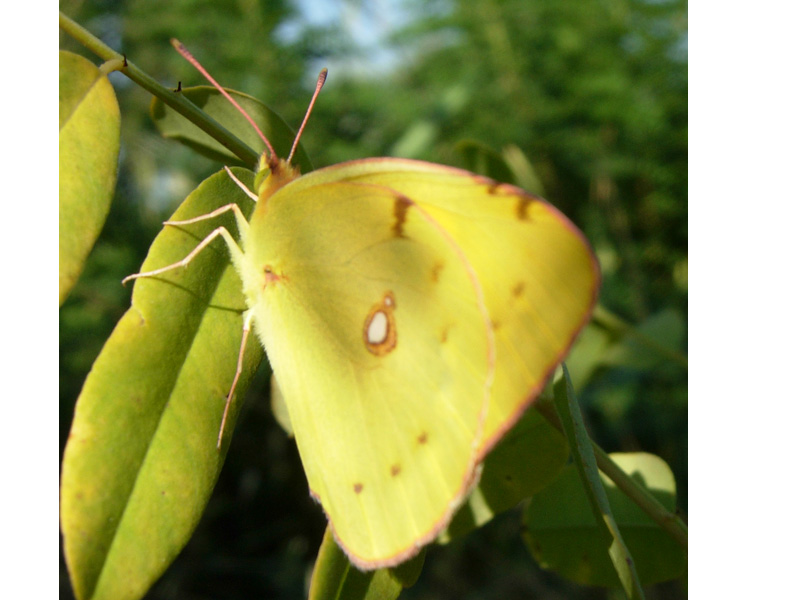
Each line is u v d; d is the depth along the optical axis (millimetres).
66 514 65
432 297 72
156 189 255
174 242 74
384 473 74
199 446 71
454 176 70
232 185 79
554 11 307
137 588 66
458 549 244
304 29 251
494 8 303
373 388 76
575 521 92
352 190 75
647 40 308
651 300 287
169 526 68
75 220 69
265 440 249
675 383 259
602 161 296
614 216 302
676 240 302
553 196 308
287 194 76
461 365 71
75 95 71
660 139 297
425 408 73
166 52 243
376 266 75
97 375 68
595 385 255
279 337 79
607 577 91
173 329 73
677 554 89
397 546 73
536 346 67
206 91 86
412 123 267
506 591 235
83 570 64
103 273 229
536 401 78
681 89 305
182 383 72
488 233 69
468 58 298
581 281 64
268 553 240
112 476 67
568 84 299
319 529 244
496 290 69
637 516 90
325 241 77
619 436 260
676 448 254
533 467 86
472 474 70
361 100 260
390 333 75
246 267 77
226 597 229
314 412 79
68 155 70
